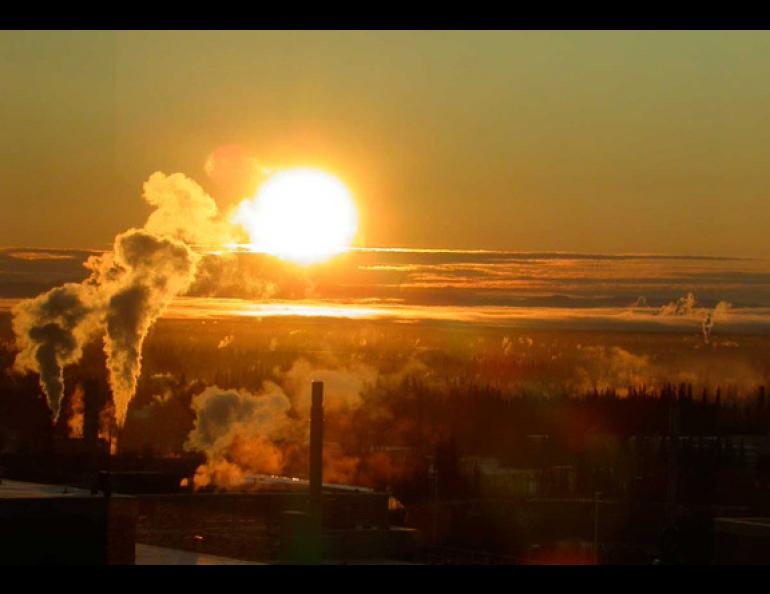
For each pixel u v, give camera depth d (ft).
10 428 221.25
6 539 123.95
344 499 192.95
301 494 186.09
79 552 126.21
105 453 217.36
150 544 178.91
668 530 208.03
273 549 183.21
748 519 163.12
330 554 183.93
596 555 235.20
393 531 189.26
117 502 128.16
